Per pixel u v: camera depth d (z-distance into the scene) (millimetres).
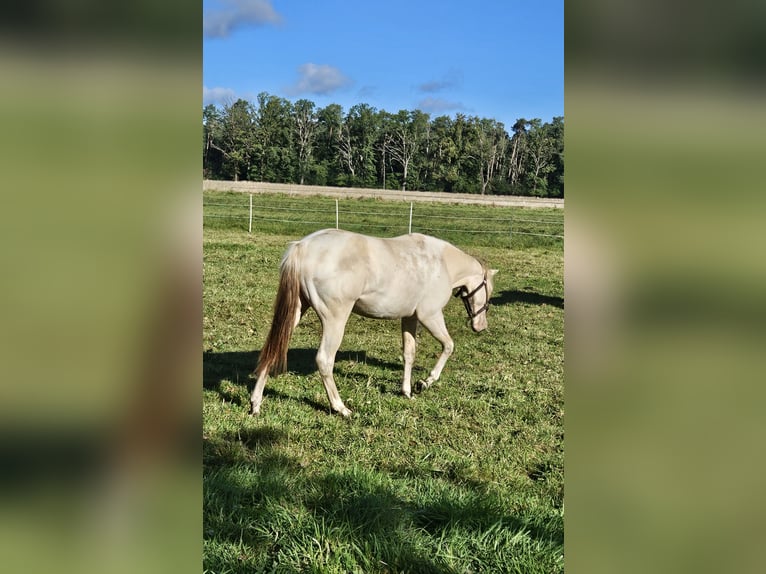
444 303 5738
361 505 2986
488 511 3014
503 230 20203
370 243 5160
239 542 2598
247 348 6668
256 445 4008
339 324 4918
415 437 4512
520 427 4863
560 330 8445
